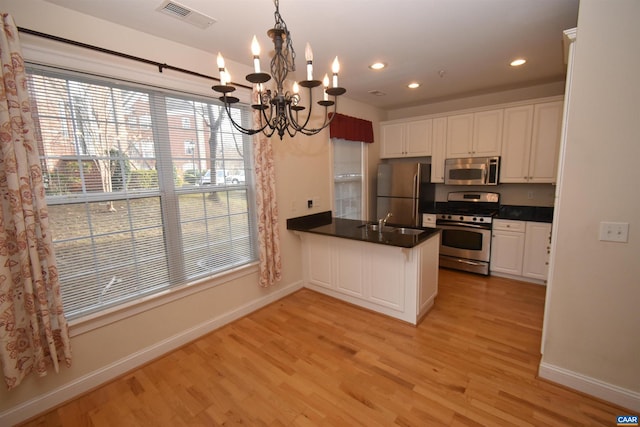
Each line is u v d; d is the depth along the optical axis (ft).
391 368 7.08
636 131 5.04
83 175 6.40
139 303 7.30
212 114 8.67
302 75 10.39
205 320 8.86
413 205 14.10
